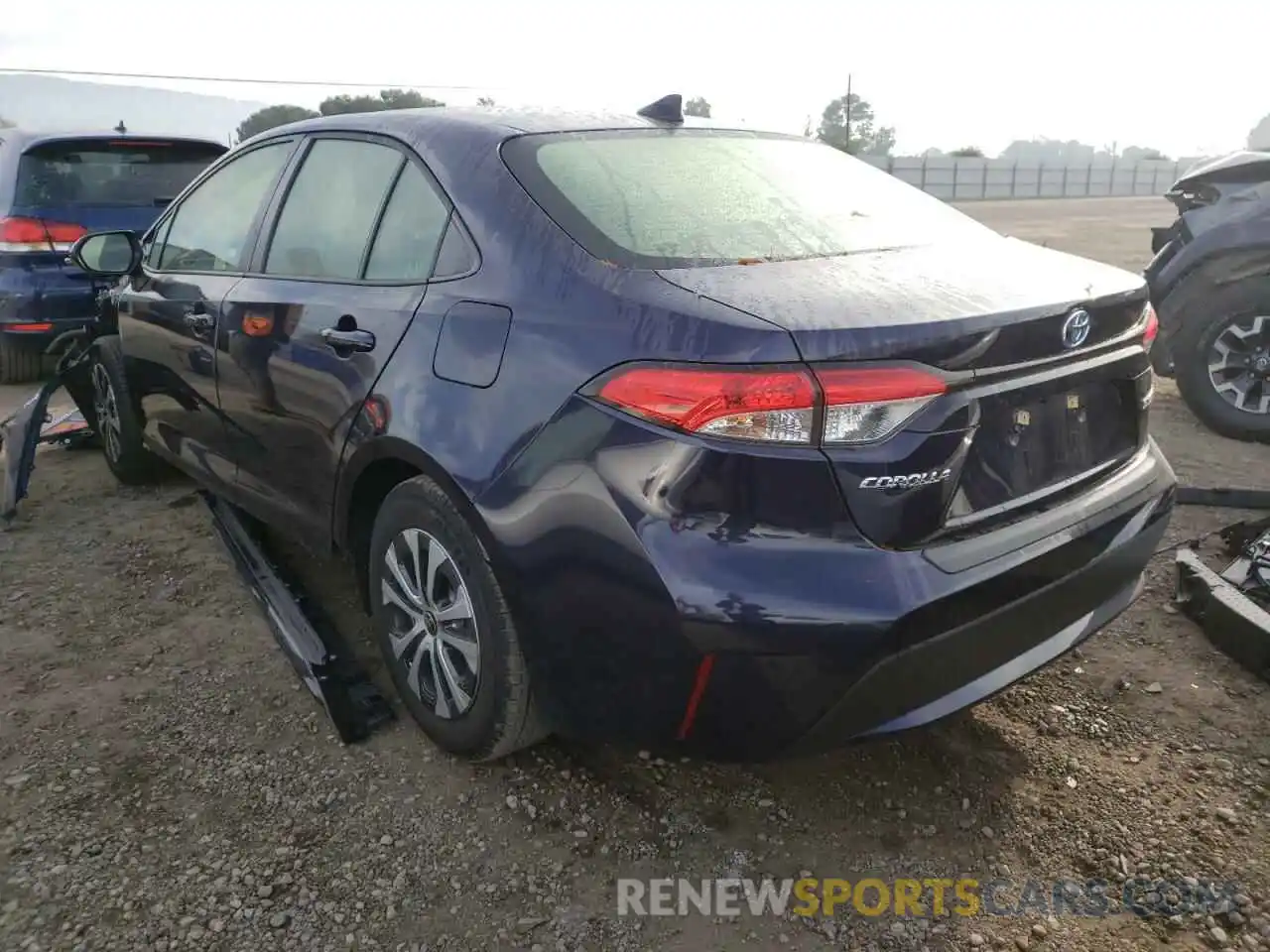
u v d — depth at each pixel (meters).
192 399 3.61
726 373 1.88
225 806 2.49
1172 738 2.72
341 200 2.96
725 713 1.98
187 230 3.81
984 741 2.72
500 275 2.34
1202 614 3.22
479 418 2.25
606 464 2.01
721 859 2.32
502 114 2.82
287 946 2.07
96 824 2.42
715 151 2.86
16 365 6.71
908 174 51.62
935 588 1.93
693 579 1.91
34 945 2.06
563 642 2.14
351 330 2.68
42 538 4.14
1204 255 5.16
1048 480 2.26
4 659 3.17
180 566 3.85
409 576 2.62
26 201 6.33
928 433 1.92
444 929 2.12
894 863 2.30
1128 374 2.45
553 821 2.44
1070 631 2.35
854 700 1.94
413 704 2.69
